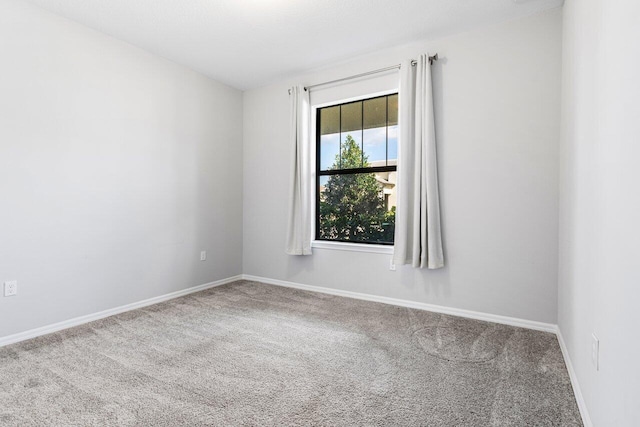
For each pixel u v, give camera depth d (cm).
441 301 322
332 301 360
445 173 315
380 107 369
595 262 150
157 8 269
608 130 133
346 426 157
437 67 320
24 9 255
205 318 306
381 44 331
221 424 158
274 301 360
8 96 247
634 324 101
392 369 212
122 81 322
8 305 250
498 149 292
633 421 100
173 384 193
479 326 286
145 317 308
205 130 406
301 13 277
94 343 250
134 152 332
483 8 270
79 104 289
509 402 176
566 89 239
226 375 204
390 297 351
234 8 270
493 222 295
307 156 399
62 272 280
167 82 363
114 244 317
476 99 301
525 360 223
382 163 368
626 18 113
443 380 198
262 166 441
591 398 151
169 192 366
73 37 285
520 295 285
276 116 428
